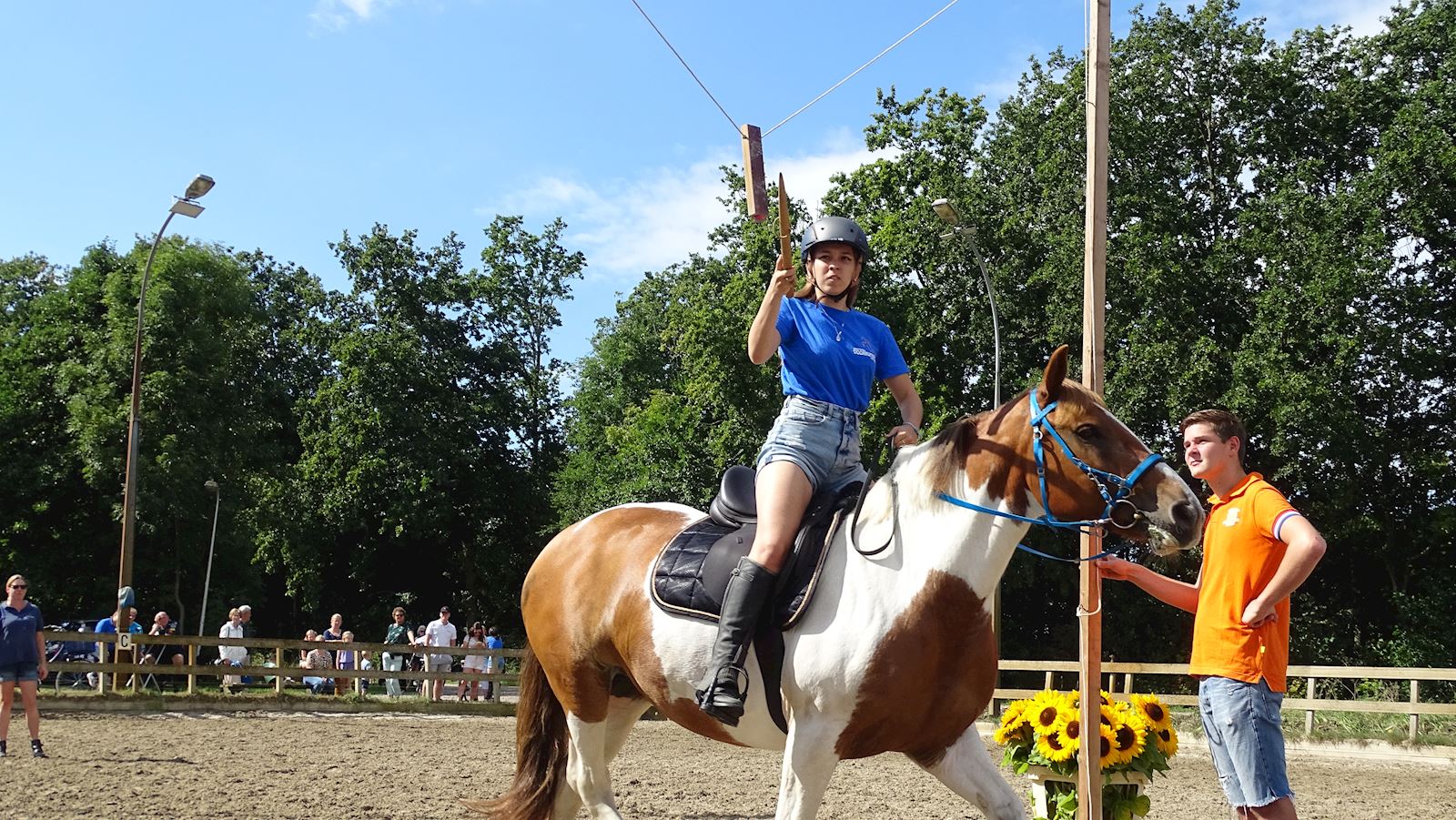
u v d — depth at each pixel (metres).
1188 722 15.80
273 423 38.47
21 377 31.72
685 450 29.34
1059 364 3.77
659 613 4.41
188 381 30.97
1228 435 4.30
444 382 38.59
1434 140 24.25
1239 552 4.07
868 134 30.25
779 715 4.05
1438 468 25.33
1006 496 3.86
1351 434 23.50
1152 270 24.75
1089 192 5.12
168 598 32.22
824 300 4.43
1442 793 10.19
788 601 4.01
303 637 40.47
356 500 35.94
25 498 30.56
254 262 44.94
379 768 9.68
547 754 5.08
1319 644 26.38
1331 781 11.04
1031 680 28.14
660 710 4.56
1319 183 27.62
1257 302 24.59
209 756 10.26
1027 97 29.64
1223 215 27.94
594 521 5.19
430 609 41.59
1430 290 25.72
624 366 44.94
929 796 8.55
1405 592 26.89
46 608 31.61
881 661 3.78
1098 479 3.68
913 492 4.02
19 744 10.95
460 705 17.64
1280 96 28.06
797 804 3.81
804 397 4.25
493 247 42.34
